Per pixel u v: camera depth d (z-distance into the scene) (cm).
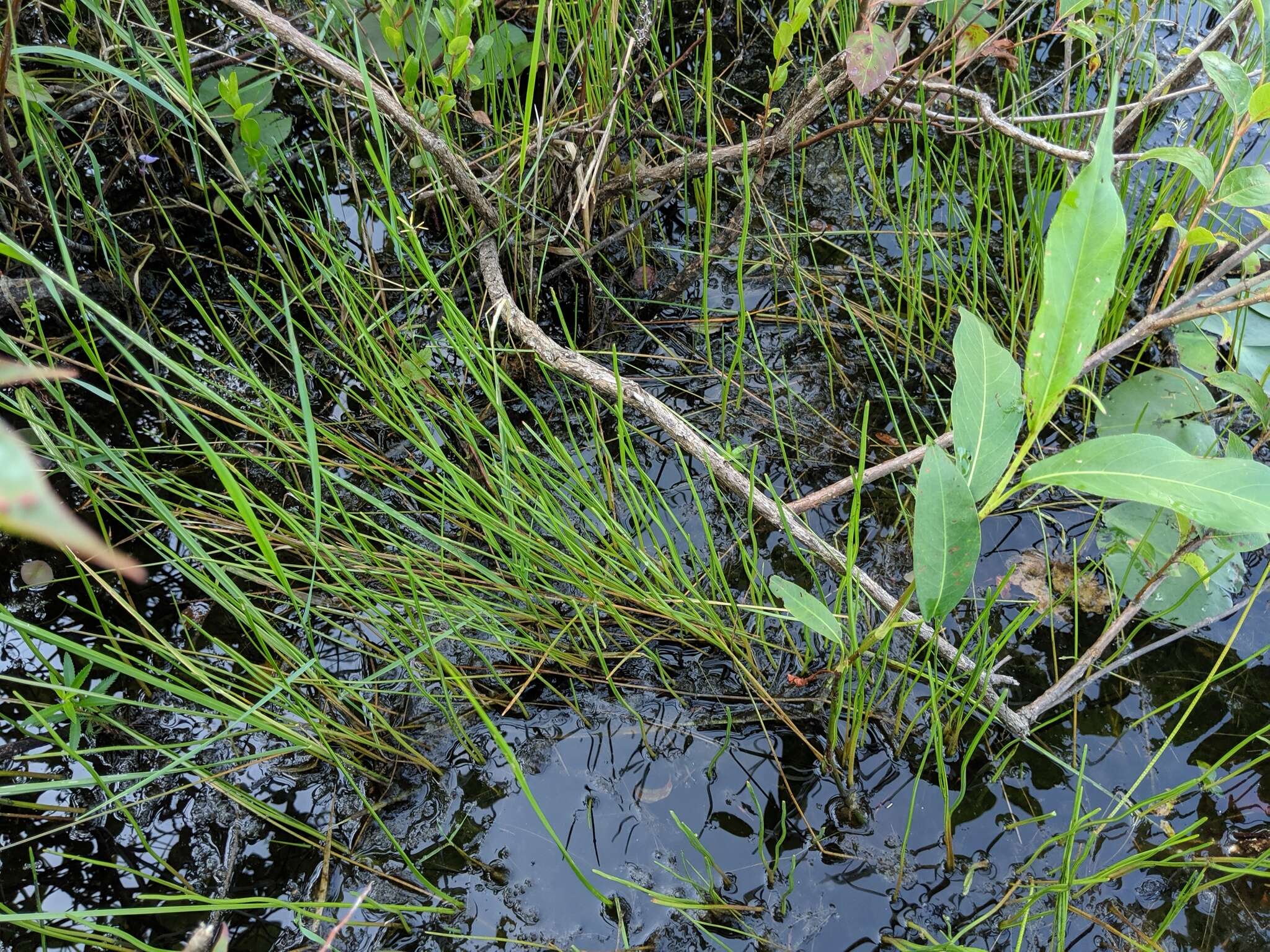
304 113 88
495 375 63
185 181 79
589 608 63
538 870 56
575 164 72
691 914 54
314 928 53
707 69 64
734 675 61
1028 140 67
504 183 73
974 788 58
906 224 75
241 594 56
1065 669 61
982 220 83
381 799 58
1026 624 63
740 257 64
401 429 65
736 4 97
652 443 71
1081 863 55
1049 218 81
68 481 67
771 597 64
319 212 81
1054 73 92
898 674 60
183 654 59
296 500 67
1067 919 53
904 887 55
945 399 73
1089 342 44
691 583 64
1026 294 76
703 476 69
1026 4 84
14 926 53
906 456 60
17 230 74
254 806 55
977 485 48
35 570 63
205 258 78
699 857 56
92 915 47
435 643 61
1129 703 60
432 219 80
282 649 57
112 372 72
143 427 70
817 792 58
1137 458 45
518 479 65
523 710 60
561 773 58
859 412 73
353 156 84
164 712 59
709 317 77
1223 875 55
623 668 62
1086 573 65
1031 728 59
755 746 59
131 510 67
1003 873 55
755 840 56
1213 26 93
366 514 67
